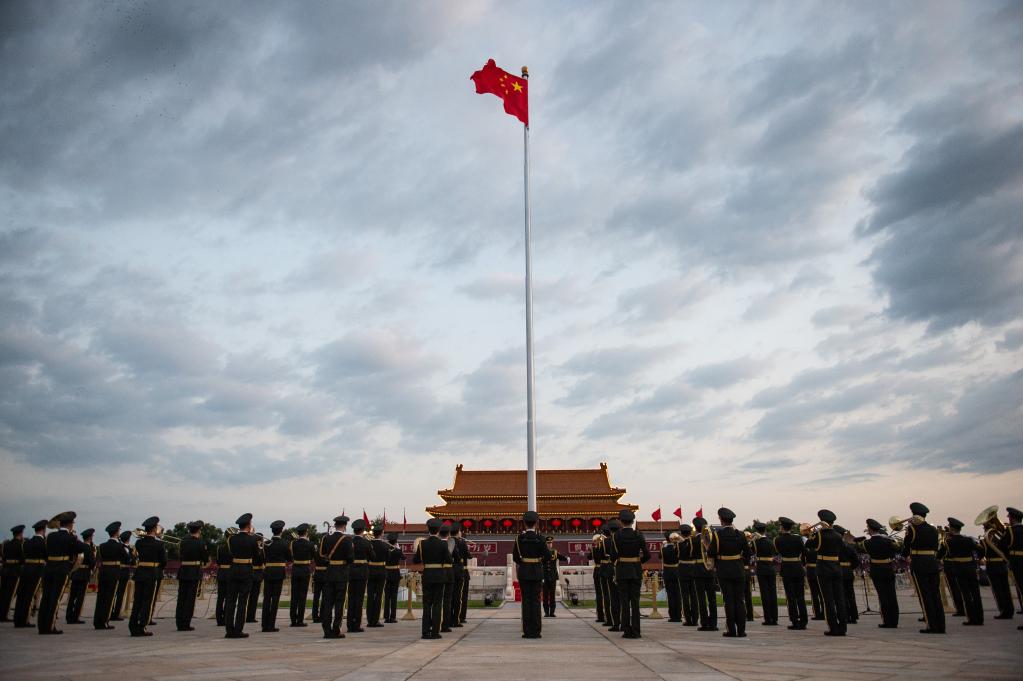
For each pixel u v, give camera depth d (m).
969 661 9.86
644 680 8.04
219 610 18.45
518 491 70.69
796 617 16.33
